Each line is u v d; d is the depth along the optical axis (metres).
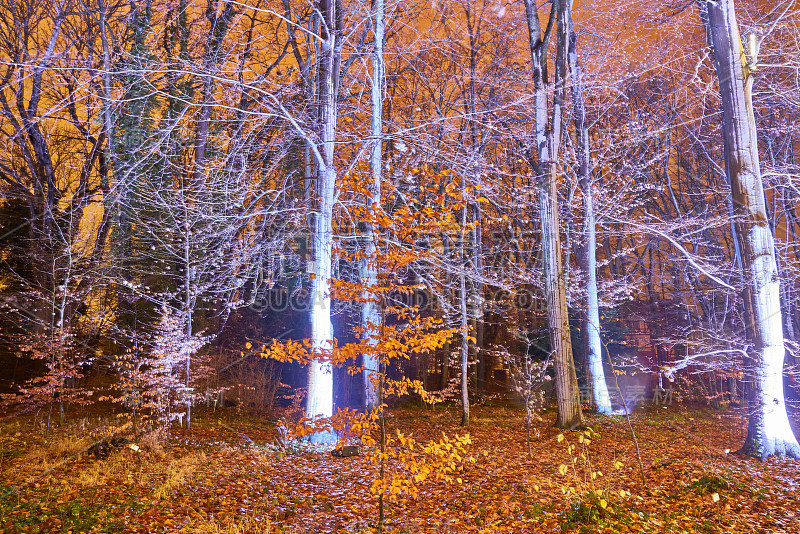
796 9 12.52
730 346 12.87
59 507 6.33
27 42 17.09
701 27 19.72
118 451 9.42
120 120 14.74
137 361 11.59
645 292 25.14
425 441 12.53
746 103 10.55
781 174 13.12
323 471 9.14
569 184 18.92
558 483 8.23
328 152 12.62
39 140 17.38
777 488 7.63
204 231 14.38
